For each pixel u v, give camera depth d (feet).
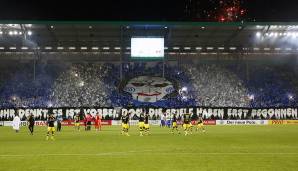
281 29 244.22
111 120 233.76
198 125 166.40
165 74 280.92
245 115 238.48
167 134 143.95
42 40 261.44
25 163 65.57
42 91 260.62
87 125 176.86
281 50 283.79
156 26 236.63
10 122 228.84
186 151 82.33
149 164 63.93
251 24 233.35
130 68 288.10
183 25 233.35
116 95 260.21
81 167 61.16
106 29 243.40
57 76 276.82
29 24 227.81
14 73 278.26
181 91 263.29
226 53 289.12
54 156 74.74
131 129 183.21
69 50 278.05
